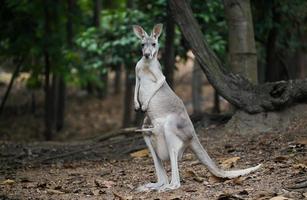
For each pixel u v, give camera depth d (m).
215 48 15.78
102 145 12.71
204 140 11.73
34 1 19.00
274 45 14.41
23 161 11.84
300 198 7.18
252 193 7.55
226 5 12.27
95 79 22.86
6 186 9.02
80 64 20.70
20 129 23.38
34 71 19.72
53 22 20.09
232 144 11.08
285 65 16.25
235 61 12.23
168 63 14.95
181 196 7.69
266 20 13.67
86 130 23.39
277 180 8.05
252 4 13.80
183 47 17.38
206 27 16.41
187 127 8.24
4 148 13.07
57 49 18.70
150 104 8.20
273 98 11.49
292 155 9.49
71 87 29.73
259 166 8.51
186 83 29.17
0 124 23.94
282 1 13.47
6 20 18.86
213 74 11.70
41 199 8.00
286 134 10.98
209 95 27.62
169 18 14.70
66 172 10.31
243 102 11.69
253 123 11.62
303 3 13.53
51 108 20.23
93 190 8.45
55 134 22.44
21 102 26.31
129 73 18.84
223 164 9.45
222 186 8.08
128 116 21.69
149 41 8.32
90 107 26.45
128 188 8.53
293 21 14.45
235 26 12.19
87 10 25.72
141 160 11.05
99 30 18.55
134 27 8.51
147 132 8.30
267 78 14.56
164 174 8.37
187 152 11.13
